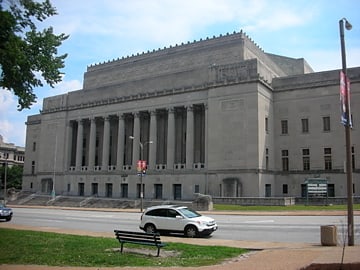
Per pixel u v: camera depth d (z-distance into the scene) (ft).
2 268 49.42
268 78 241.35
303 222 115.34
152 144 260.62
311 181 182.80
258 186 213.05
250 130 220.23
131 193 266.77
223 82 232.73
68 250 64.13
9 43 61.67
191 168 241.35
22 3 65.16
